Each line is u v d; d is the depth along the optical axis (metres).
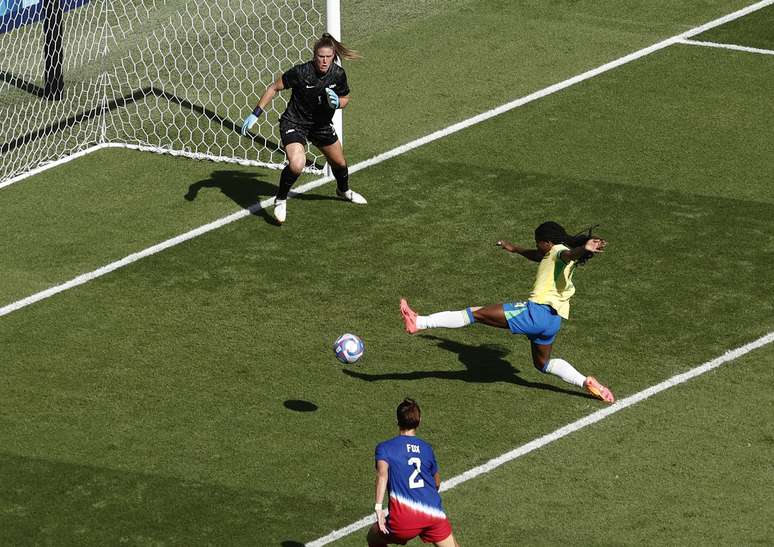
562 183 64.50
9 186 67.75
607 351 52.19
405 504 39.28
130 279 58.34
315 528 43.31
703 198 62.97
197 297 56.69
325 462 46.47
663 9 83.38
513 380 50.84
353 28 82.50
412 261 58.69
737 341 52.56
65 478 45.84
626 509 43.88
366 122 71.00
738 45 78.38
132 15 85.69
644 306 54.94
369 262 58.72
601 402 49.34
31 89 79.31
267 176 67.00
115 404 49.88
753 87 73.69
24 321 55.59
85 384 51.16
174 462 46.59
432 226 61.31
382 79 75.75
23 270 59.66
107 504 44.53
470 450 46.97
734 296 55.41
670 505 43.97
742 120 70.25
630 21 82.00
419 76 75.88
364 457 46.72
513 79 75.19
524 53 78.12
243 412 49.22
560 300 48.03
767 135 68.69
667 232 60.09
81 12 86.44
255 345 53.25
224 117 73.31
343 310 55.34
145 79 78.38
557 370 49.19
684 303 55.03
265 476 45.81
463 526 43.38
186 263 59.31
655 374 50.78
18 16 85.44
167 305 56.25
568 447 46.97
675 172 65.31
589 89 73.75
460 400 49.62
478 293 56.22
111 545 42.62
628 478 45.34
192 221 62.91
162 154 69.88
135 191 66.31
